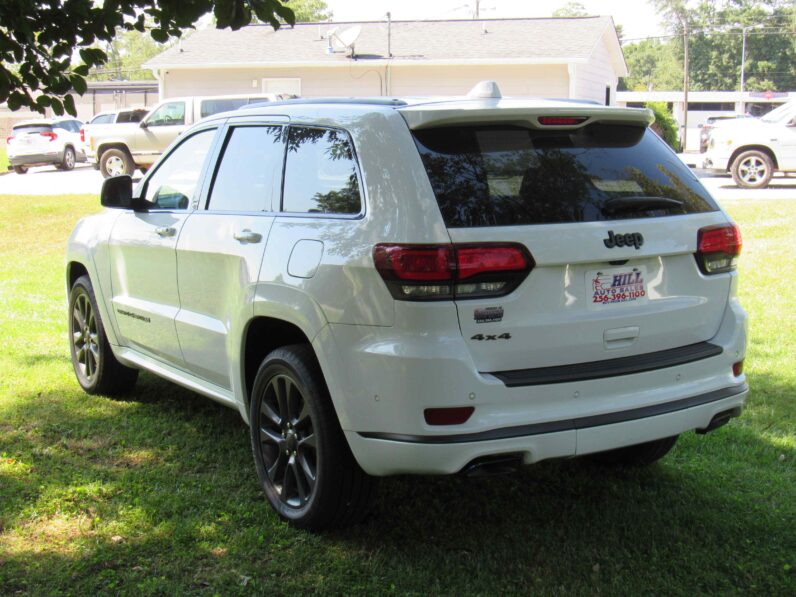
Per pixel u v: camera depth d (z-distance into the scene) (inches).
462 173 138.1
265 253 160.1
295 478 159.3
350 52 1152.2
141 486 176.1
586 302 140.6
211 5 187.9
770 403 226.2
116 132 951.6
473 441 131.6
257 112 180.4
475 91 161.5
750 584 139.9
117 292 218.2
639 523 160.2
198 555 148.9
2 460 189.5
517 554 149.4
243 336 166.1
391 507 167.5
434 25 1238.9
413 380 131.5
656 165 155.9
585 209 141.6
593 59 1189.7
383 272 134.7
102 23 190.4
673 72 3425.2
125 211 217.3
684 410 147.5
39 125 1190.9
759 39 3248.0
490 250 132.6
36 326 319.9
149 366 211.0
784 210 560.4
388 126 144.3
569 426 137.0
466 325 132.6
